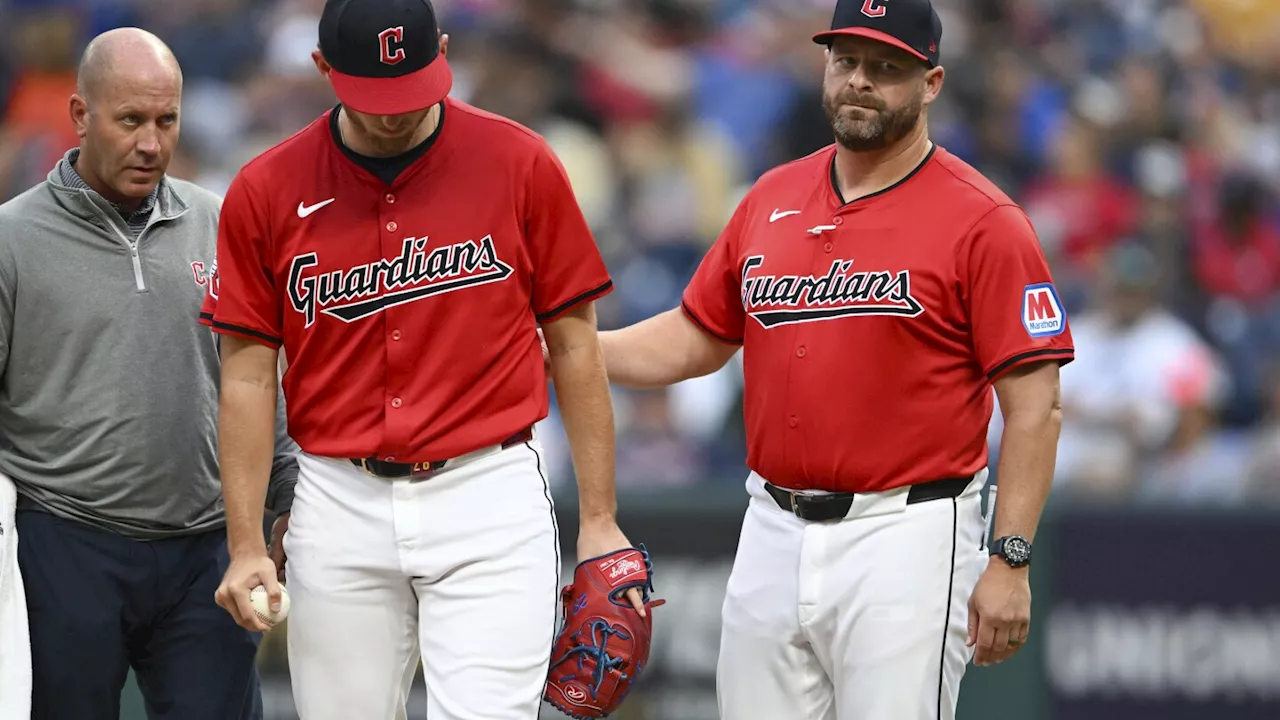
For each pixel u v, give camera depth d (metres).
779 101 42.56
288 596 14.67
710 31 44.84
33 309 15.73
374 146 14.52
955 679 15.91
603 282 15.18
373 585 14.95
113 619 16.06
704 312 17.06
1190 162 41.88
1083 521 26.23
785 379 15.81
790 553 15.86
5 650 15.47
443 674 14.83
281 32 43.41
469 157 14.69
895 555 15.48
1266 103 46.84
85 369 15.83
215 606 16.53
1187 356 32.50
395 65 13.89
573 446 15.45
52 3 42.91
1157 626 26.06
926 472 15.53
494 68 39.91
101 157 15.52
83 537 15.98
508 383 14.84
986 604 15.15
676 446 31.42
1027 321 15.27
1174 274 37.78
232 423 14.83
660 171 38.16
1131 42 46.47
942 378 15.55
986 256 15.34
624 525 26.30
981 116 42.12
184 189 16.52
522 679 14.80
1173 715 26.02
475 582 14.82
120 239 15.88
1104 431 32.03
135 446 15.88
